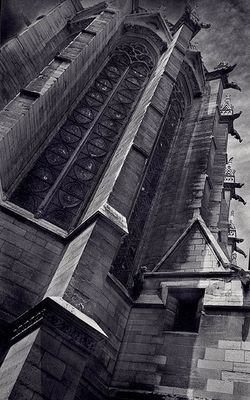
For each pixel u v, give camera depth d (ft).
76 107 63.93
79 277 33.06
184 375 36.04
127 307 43.83
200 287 42.88
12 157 45.09
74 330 29.60
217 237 64.54
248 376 34.04
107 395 36.70
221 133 83.35
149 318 42.42
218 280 42.86
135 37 85.30
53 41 81.76
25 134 47.24
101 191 46.06
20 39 72.18
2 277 37.32
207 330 38.91
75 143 58.54
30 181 49.67
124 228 38.45
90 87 69.31
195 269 46.06
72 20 87.10
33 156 51.70
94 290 33.19
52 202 48.78
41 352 27.55
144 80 78.64
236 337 37.27
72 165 54.90
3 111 45.65
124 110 69.77
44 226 43.57
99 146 60.34
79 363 28.86
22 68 70.33
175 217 57.67
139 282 45.57
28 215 44.83
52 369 27.37
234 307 39.50
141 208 58.90
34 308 30.50
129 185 44.55
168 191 64.08
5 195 45.03
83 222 40.24
